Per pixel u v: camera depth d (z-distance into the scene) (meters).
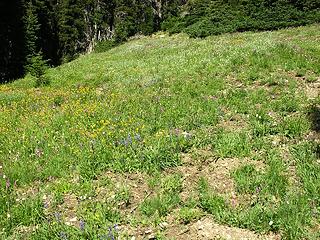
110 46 65.81
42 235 7.59
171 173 9.80
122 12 85.19
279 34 31.91
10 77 54.12
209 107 13.86
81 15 101.00
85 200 8.83
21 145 12.18
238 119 12.77
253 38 31.03
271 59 18.67
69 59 89.12
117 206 8.54
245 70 17.89
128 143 10.93
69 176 9.91
